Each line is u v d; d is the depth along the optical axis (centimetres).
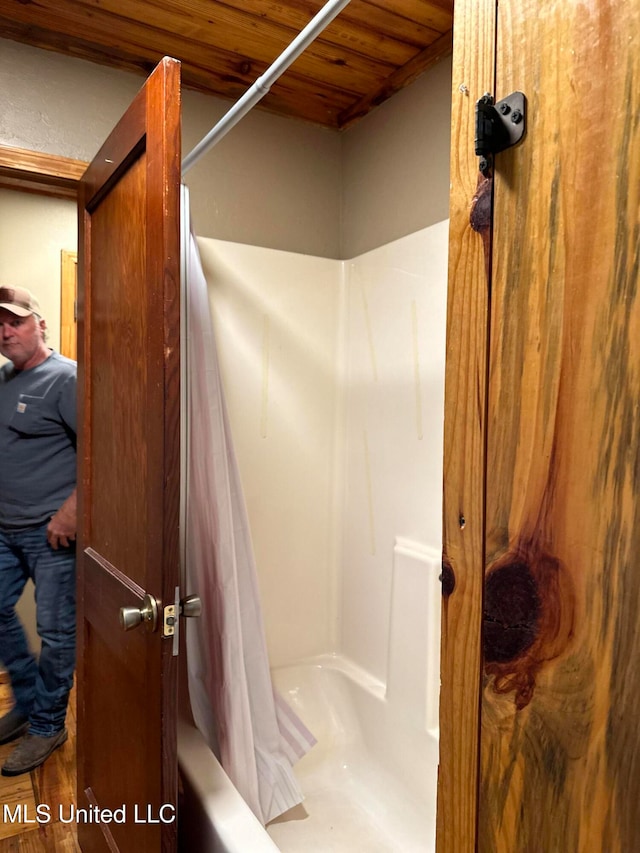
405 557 164
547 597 44
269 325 188
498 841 48
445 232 156
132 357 117
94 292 143
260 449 187
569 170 42
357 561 192
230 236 189
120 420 125
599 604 40
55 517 209
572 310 42
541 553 44
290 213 201
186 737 138
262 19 151
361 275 191
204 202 184
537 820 45
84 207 147
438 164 169
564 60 43
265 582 189
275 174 198
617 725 39
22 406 216
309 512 197
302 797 151
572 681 42
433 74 170
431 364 161
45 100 158
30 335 221
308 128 204
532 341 45
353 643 193
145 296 109
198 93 183
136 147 111
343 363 200
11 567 218
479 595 50
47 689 201
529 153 45
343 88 186
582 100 41
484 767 49
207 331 149
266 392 188
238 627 140
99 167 134
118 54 165
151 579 106
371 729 172
